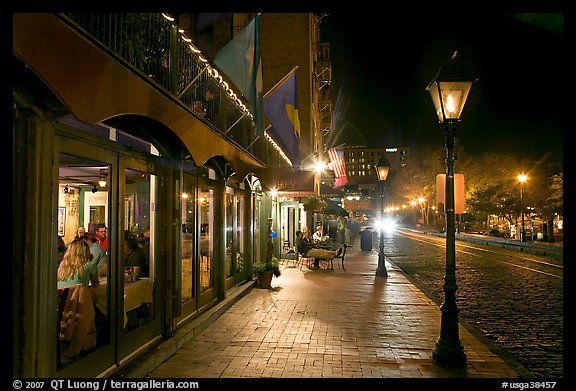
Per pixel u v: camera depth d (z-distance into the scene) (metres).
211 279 9.57
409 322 8.70
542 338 8.12
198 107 7.66
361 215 109.62
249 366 6.05
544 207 35.19
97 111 3.68
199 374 5.72
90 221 6.84
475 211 46.53
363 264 19.33
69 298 4.91
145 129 6.17
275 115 14.24
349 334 7.77
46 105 3.89
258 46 7.84
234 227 11.62
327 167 35.59
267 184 11.64
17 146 3.79
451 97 6.59
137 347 6.04
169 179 6.96
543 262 20.98
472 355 6.75
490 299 11.84
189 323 7.77
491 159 44.31
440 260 22.27
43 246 3.90
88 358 4.80
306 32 26.30
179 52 6.97
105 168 5.50
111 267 5.32
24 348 3.78
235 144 8.91
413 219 96.19
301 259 20.14
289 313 9.38
